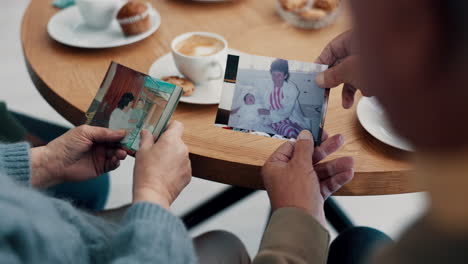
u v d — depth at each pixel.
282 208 0.68
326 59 0.89
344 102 0.86
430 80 0.22
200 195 1.76
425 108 0.23
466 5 0.19
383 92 0.25
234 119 0.82
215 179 0.81
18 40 2.68
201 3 1.29
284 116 0.81
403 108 0.24
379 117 0.85
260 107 0.82
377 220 1.69
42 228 0.45
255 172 0.78
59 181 0.83
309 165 0.72
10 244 0.42
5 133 1.08
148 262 0.51
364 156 0.78
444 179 0.23
